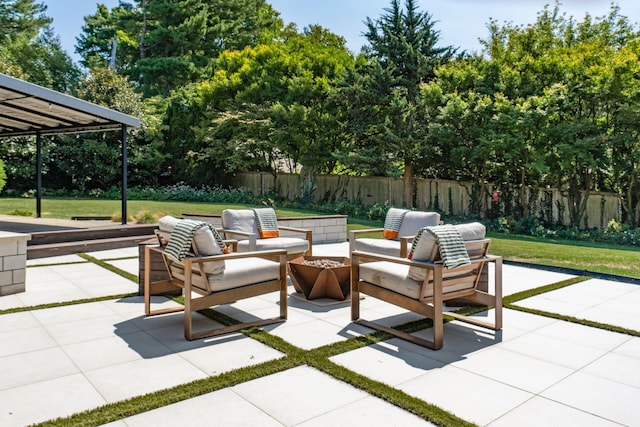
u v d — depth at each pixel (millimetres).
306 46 18609
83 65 27594
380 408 2389
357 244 6000
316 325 3816
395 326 3807
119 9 25422
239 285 3662
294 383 2680
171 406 2389
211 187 18844
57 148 17266
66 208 13016
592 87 11328
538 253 8359
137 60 24500
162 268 4695
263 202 16422
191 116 18906
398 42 15148
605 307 4469
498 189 13586
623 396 2557
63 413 2299
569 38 16109
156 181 19469
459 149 13133
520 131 12094
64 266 6320
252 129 16781
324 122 15953
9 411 2318
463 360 3070
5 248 4703
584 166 11977
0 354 3096
